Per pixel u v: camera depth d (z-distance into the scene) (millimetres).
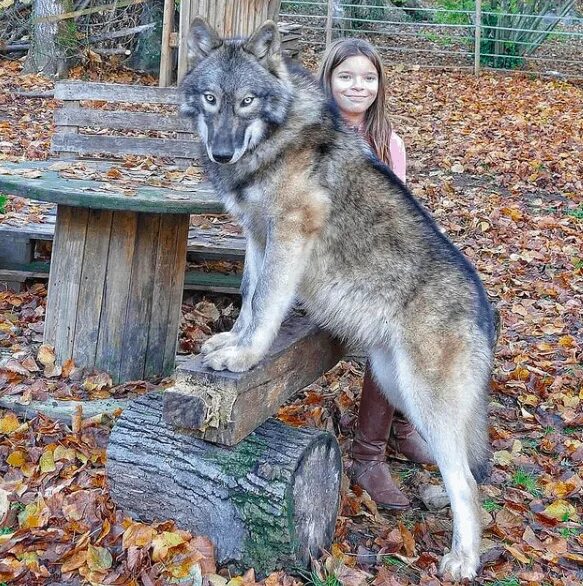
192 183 4543
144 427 3174
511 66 16250
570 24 19297
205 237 5613
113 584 2850
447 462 3254
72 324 4363
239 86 3258
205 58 3463
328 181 3383
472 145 10516
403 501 3684
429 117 12133
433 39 17688
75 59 12180
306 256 3359
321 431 3141
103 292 4301
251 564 2965
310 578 2963
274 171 3344
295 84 3461
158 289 4375
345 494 3641
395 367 3430
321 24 18375
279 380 3229
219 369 2967
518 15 15516
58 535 3090
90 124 5973
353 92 3920
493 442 4230
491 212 7922
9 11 13312
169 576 2898
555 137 10891
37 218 5734
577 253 7031
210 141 3285
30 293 5418
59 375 4352
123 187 4105
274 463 2924
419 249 3420
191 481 3023
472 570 3117
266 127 3320
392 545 3309
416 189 8602
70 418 3949
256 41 3344
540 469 4043
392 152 4105
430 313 3328
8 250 5438
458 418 3275
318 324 3633
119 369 4398
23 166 4570
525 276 6625
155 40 12750
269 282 3268
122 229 4227
